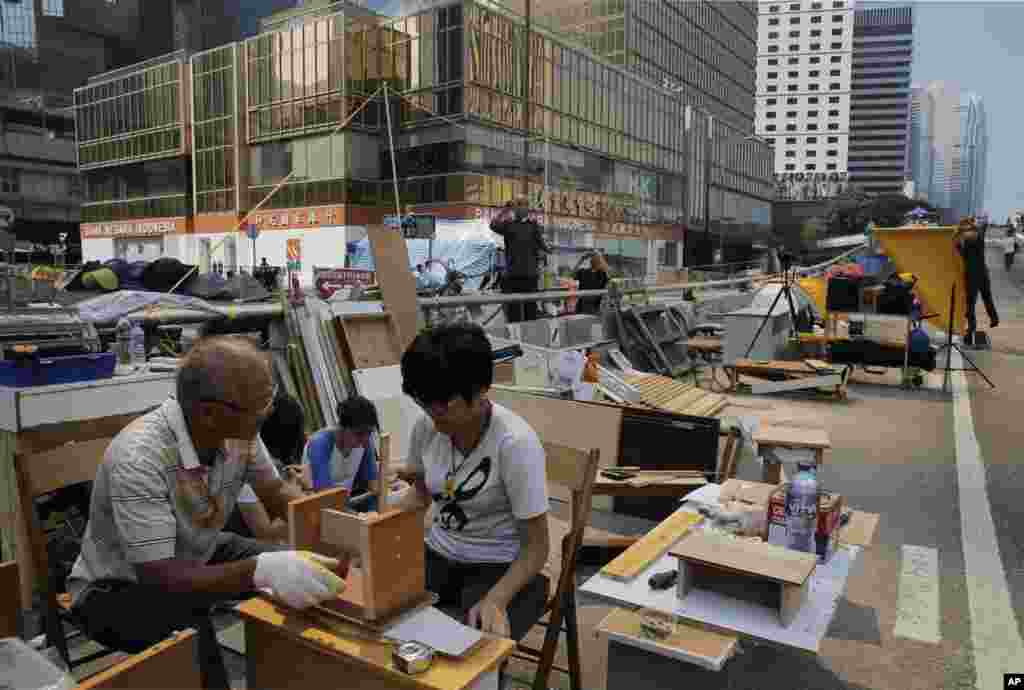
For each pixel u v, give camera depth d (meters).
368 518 1.68
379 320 5.75
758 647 3.16
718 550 2.48
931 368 9.86
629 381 7.62
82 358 3.40
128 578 2.21
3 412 3.18
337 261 46.47
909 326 9.93
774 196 105.25
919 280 10.30
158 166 59.25
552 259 47.62
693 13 90.75
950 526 4.72
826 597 2.50
